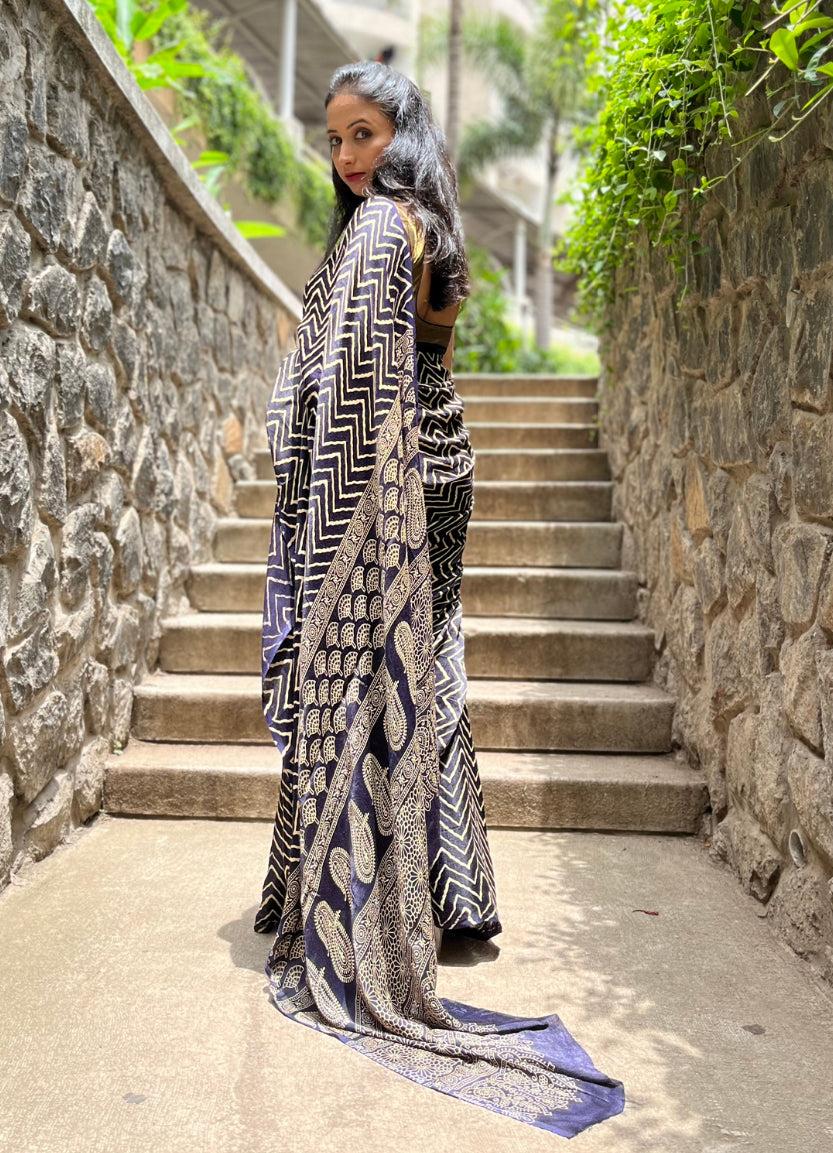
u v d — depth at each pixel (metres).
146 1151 1.46
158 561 3.76
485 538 4.41
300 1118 1.55
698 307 2.99
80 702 2.93
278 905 2.24
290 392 2.18
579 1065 1.70
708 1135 1.53
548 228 18.06
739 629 2.70
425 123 2.18
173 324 3.88
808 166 2.08
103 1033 1.81
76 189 2.79
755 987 2.04
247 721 3.45
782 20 2.11
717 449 2.83
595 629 3.79
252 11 13.45
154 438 3.65
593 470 4.93
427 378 2.19
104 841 2.88
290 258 11.45
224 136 7.72
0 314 2.28
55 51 2.62
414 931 1.89
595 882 2.64
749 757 2.58
